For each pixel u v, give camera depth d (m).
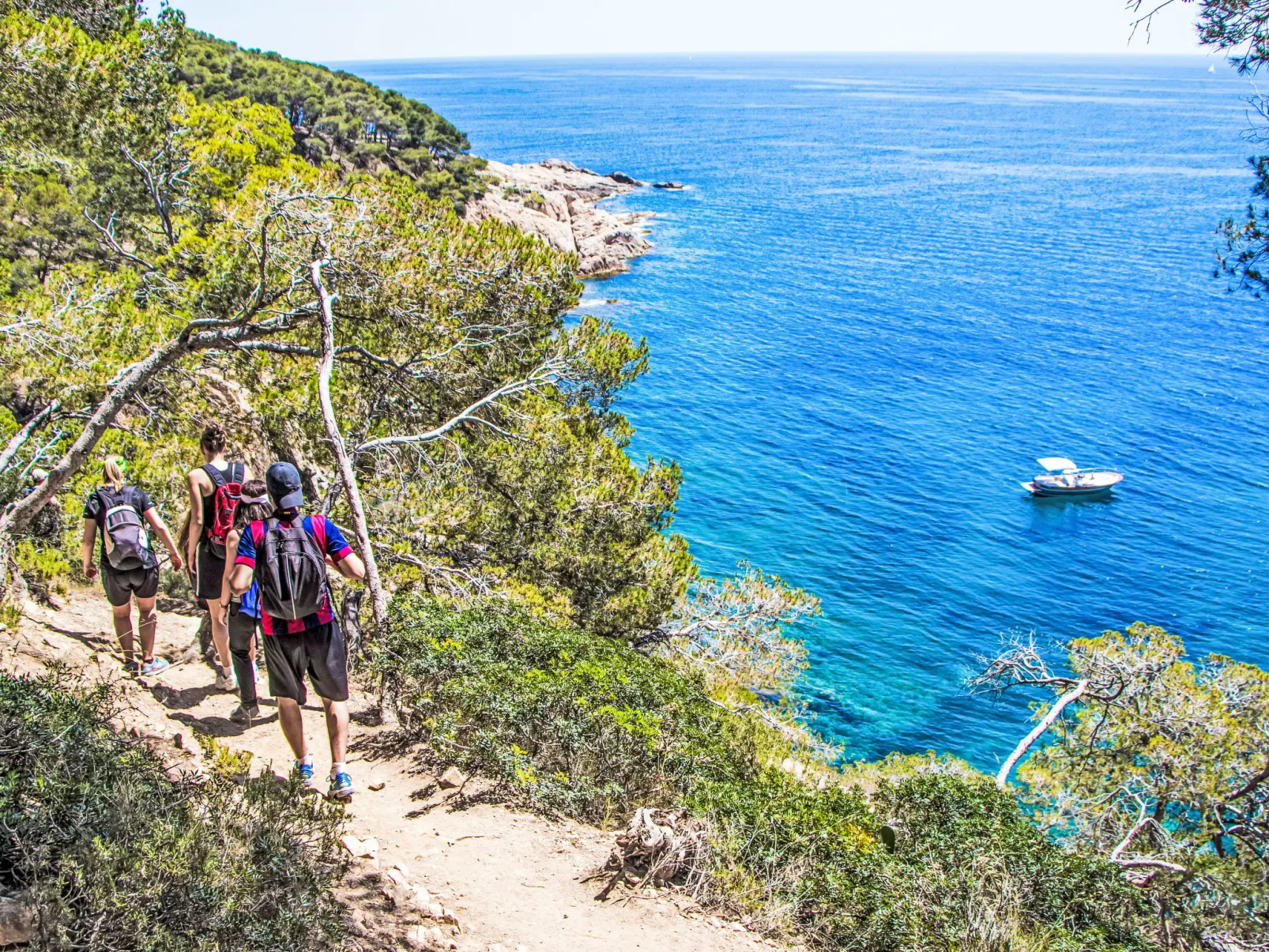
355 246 12.34
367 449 12.07
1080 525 45.28
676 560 14.86
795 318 82.38
